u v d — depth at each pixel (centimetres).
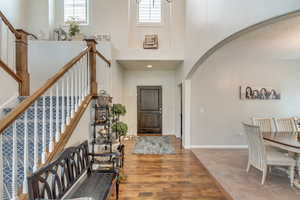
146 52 548
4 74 290
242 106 540
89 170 254
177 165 396
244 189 293
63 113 232
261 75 539
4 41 385
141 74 736
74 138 256
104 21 588
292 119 424
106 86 446
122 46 586
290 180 312
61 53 441
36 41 439
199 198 267
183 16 642
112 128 339
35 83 438
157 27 658
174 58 550
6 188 163
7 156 197
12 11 479
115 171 260
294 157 320
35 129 177
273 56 512
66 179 192
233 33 287
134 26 657
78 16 598
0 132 134
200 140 542
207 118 540
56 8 597
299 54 488
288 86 542
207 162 416
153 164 402
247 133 345
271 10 239
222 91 539
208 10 353
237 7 279
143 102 744
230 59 536
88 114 315
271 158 310
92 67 338
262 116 540
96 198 186
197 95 539
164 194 277
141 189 292
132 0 655
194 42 431
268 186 304
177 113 695
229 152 495
